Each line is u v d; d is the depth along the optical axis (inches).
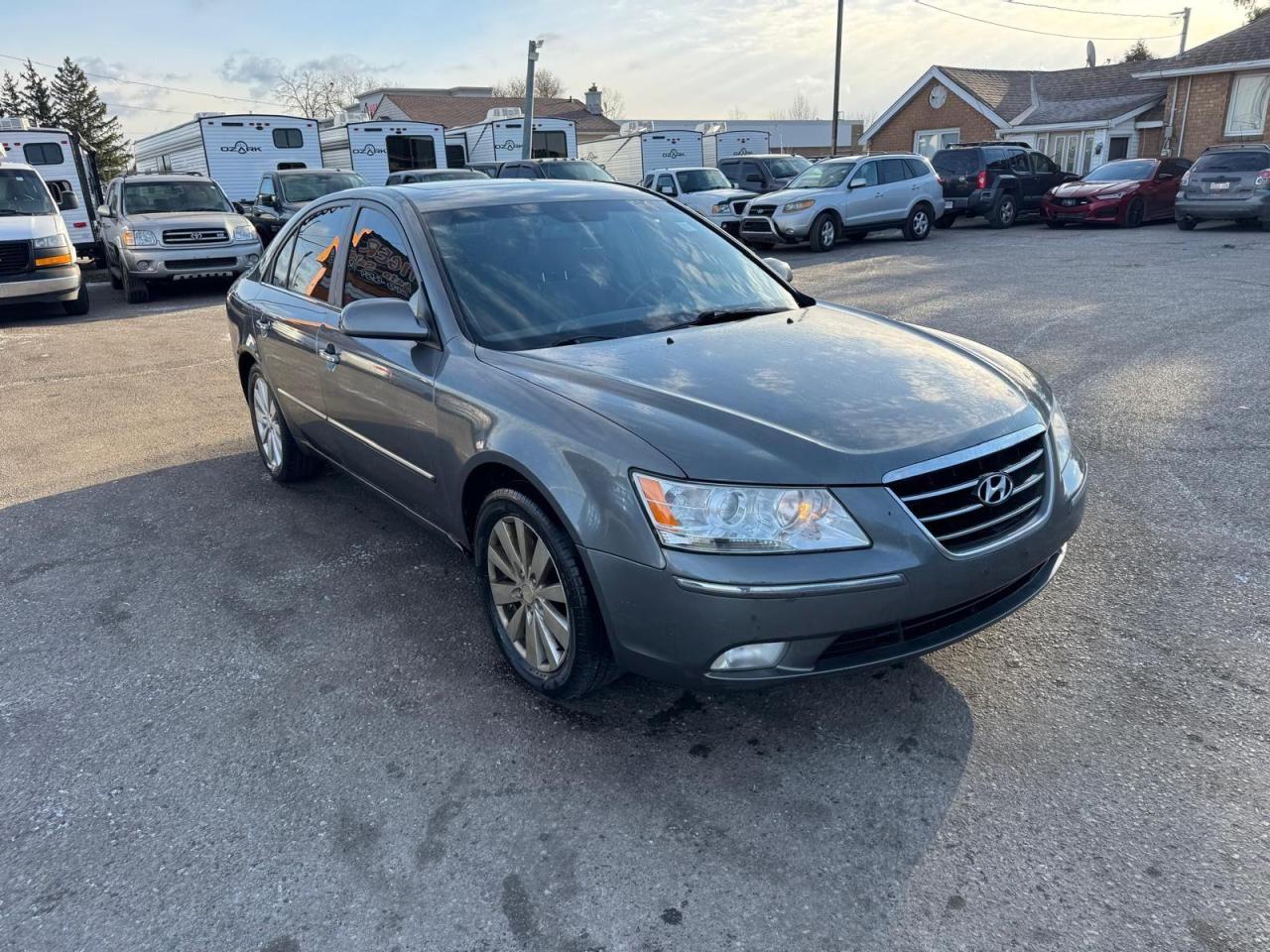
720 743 110.3
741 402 106.8
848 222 681.6
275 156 858.1
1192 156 964.0
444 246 140.3
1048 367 275.6
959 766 103.8
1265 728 107.2
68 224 729.0
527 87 1053.8
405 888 90.0
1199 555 150.6
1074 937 81.0
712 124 1226.6
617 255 149.9
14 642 140.9
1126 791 98.2
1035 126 1115.9
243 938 84.8
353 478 171.8
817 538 94.3
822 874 89.7
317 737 114.3
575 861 92.6
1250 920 81.5
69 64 2711.6
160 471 221.1
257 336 192.5
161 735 115.9
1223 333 305.7
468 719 117.0
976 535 102.1
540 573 114.3
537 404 111.8
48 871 93.7
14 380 333.4
